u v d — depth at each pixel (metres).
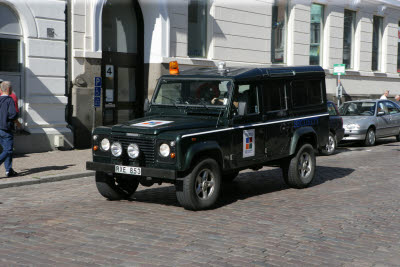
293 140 9.01
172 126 7.24
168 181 7.39
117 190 8.08
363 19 25.75
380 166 12.12
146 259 5.10
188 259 5.11
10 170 9.93
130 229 6.27
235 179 10.45
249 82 8.20
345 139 17.00
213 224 6.57
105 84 15.91
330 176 10.71
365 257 5.27
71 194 8.71
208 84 8.07
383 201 8.09
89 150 14.29
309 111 9.55
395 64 28.66
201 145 7.21
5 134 9.82
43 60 13.63
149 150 7.18
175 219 6.82
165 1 16.20
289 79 9.10
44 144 13.68
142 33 16.81
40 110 13.68
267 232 6.19
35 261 5.02
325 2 23.17
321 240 5.87
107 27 15.96
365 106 18.03
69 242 5.68
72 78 14.49
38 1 13.39
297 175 9.12
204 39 18.05
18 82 13.20
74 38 14.38
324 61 23.66
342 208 7.57
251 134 8.16
